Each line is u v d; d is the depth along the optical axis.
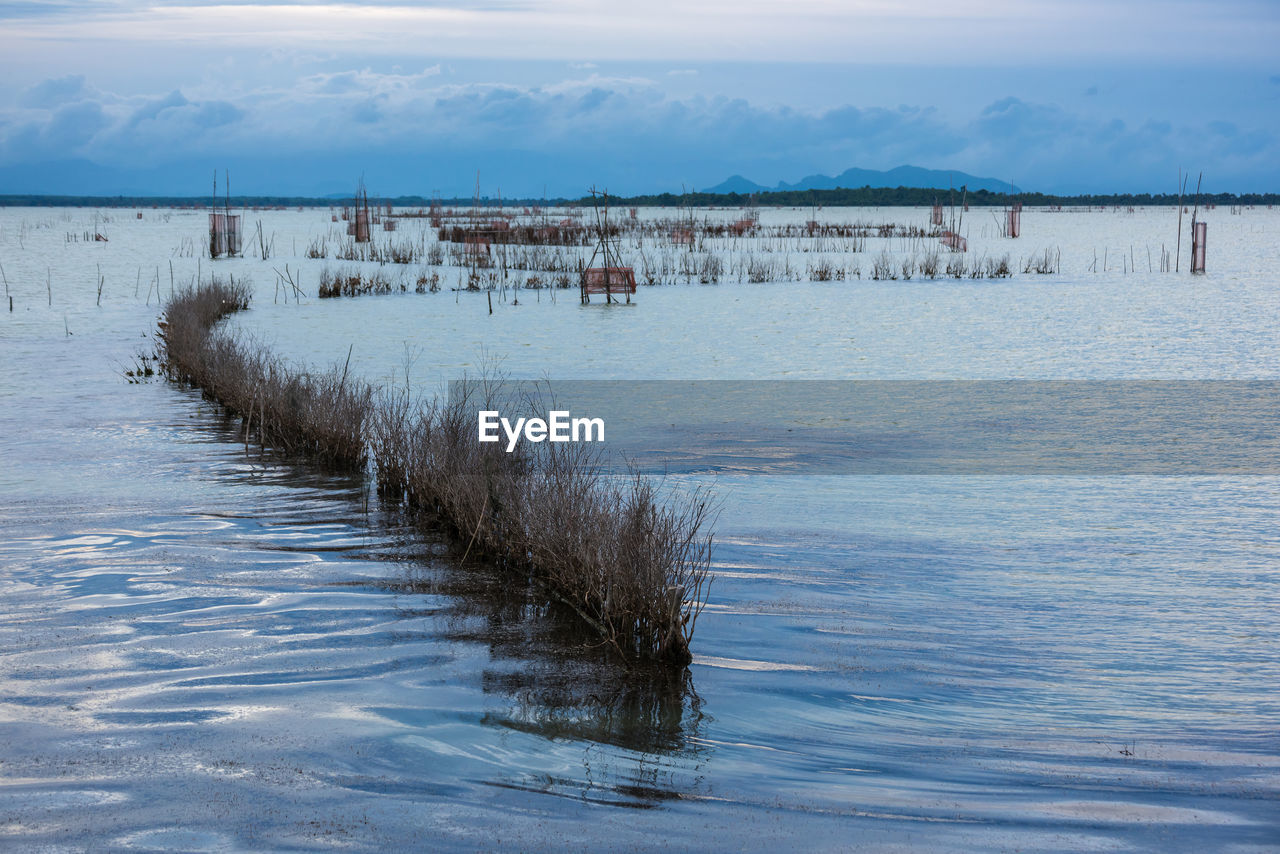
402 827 4.55
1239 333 26.48
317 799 4.81
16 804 4.69
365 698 6.15
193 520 10.35
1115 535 10.30
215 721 5.73
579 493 8.78
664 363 22.45
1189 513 11.15
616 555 7.50
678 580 7.55
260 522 10.33
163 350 22.95
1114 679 6.78
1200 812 4.93
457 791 4.96
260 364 17.03
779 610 8.06
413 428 12.05
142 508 10.79
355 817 4.64
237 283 35.94
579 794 4.98
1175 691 6.62
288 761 5.23
